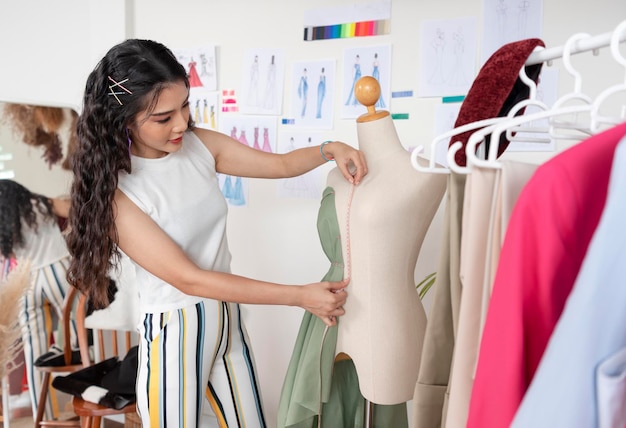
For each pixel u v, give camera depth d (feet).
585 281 2.09
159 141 5.11
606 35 3.03
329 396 5.18
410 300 4.90
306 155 5.66
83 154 5.02
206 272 4.95
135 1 9.97
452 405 3.27
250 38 9.06
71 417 10.06
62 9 10.73
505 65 3.45
